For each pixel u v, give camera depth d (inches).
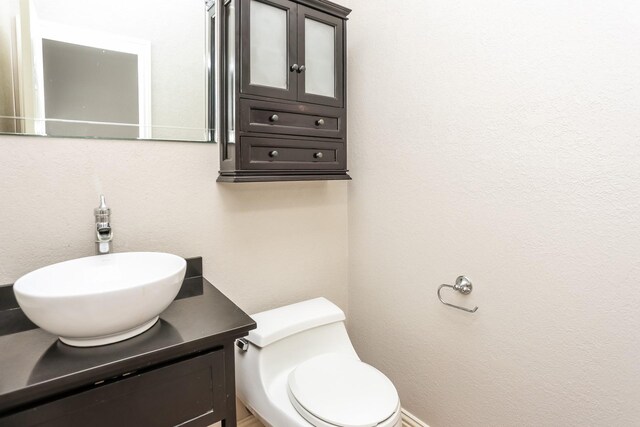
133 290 28.3
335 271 68.4
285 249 61.1
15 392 23.7
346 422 38.1
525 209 42.5
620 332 35.9
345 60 58.9
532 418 43.2
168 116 48.7
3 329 33.5
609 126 35.5
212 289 45.6
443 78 50.2
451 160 50.0
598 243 36.9
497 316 46.0
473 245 48.1
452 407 52.3
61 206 41.3
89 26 43.4
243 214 55.7
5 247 38.4
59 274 36.0
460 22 47.7
